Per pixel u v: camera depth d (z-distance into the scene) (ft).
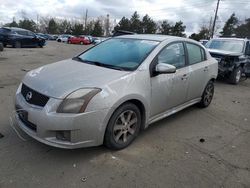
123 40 15.65
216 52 32.48
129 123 12.50
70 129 10.32
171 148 13.05
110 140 11.67
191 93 17.17
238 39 36.45
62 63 14.07
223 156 12.66
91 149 12.16
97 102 10.67
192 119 17.53
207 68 18.51
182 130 15.49
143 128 13.52
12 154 11.37
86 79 11.34
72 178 10.10
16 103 11.94
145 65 13.01
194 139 14.37
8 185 9.46
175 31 276.62
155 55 13.67
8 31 65.10
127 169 10.93
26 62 39.47
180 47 15.92
